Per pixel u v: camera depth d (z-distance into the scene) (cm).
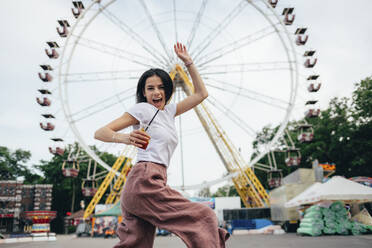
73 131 3369
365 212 1659
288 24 3378
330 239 1280
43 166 6238
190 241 174
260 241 1409
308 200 1597
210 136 3512
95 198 3706
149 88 229
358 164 3362
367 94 3372
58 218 5903
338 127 3581
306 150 3969
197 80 243
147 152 206
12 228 4766
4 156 6250
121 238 197
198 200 3244
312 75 3416
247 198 3666
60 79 3288
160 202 188
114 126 203
